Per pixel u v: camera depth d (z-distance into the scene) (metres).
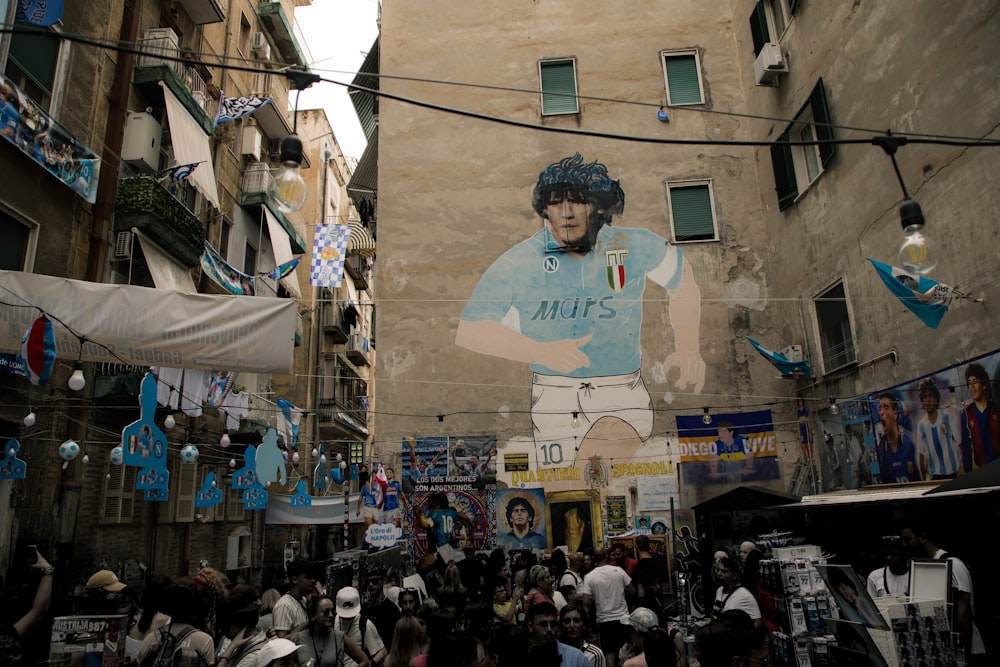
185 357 7.86
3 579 9.61
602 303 16.72
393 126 18.03
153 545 14.21
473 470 15.86
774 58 15.38
